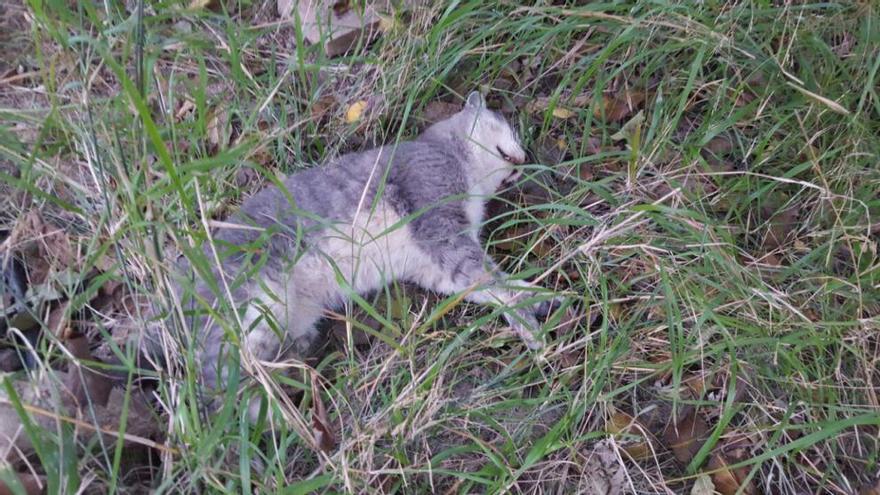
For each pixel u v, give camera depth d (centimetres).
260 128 265
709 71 258
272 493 177
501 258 248
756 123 247
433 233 233
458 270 231
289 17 281
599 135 262
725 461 200
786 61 243
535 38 265
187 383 179
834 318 214
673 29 245
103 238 204
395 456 191
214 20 276
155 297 185
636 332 217
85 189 198
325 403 211
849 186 228
